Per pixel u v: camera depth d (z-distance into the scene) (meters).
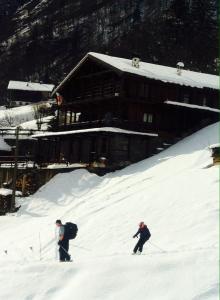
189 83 48.19
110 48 152.12
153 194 27.91
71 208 32.59
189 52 112.50
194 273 13.00
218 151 32.50
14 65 198.62
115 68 44.16
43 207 36.91
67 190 38.22
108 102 46.62
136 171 38.69
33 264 15.28
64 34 199.00
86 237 24.41
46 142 50.41
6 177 43.53
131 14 180.00
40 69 188.38
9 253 25.56
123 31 170.00
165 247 19.95
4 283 14.48
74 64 177.38
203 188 26.42
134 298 12.55
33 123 81.75
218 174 28.23
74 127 47.69
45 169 41.44
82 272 14.27
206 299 11.80
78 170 40.53
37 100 131.12
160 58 116.44
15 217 36.03
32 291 13.84
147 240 19.44
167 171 34.88
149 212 25.34
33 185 41.19
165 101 46.00
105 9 196.88
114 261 14.53
